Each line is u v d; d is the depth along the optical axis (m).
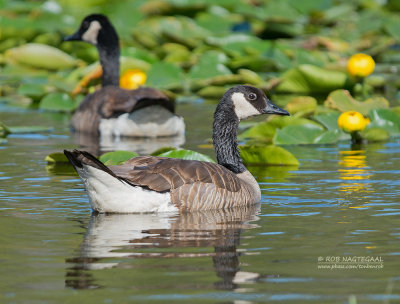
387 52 32.44
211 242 10.08
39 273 8.77
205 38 28.34
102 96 20.59
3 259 9.32
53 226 10.97
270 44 27.30
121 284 8.41
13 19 29.64
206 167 12.30
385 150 17.47
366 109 19.67
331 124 18.72
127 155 14.73
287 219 11.41
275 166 15.78
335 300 7.96
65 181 14.23
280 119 18.61
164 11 31.84
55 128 21.06
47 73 28.12
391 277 8.66
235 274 8.73
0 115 22.83
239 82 23.84
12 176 14.62
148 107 19.62
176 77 24.94
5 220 11.32
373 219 11.32
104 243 10.02
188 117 22.17
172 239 10.24
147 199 11.74
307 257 9.40
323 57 26.50
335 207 12.16
